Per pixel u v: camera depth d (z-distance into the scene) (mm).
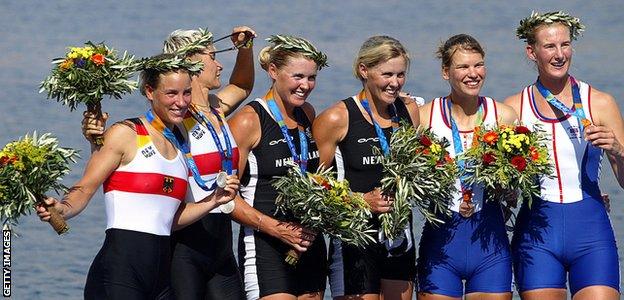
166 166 25922
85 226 54219
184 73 25891
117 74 25344
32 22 131125
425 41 110688
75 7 146500
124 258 25594
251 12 136875
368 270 29109
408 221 28844
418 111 29828
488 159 27984
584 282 29438
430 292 29391
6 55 105875
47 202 24312
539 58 29531
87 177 25219
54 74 25188
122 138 25438
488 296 29172
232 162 27797
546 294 29391
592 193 29672
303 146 28562
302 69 27734
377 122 28891
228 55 100938
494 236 29203
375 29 120312
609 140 27969
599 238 29469
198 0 152750
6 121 74312
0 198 24000
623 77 88875
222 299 27859
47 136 25047
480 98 29594
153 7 144875
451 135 29297
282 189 27578
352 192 28297
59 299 43406
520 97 30266
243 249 28797
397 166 27953
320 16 132750
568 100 29828
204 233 27562
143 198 25703
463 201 28859
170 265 27188
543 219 29609
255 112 28141
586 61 97250
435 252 29438
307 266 28750
